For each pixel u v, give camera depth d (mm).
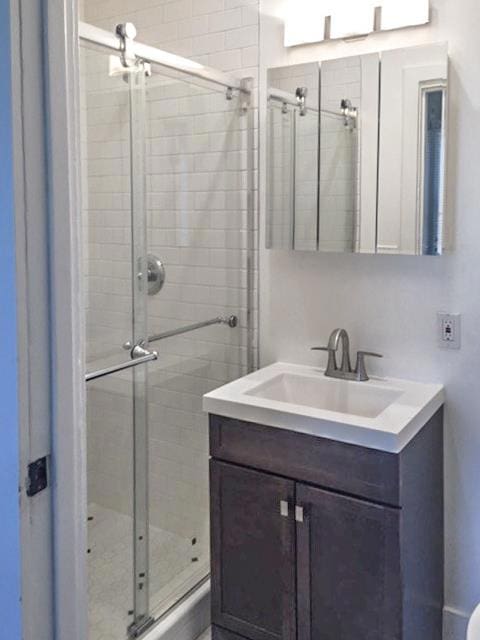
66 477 870
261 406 1810
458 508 2008
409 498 1695
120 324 2137
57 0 802
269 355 2361
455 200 1905
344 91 2031
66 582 886
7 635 858
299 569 1807
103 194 2049
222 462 1919
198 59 2389
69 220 843
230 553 1942
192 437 2406
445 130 1872
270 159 2229
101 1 2588
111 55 1978
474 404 1951
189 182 2285
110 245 2086
